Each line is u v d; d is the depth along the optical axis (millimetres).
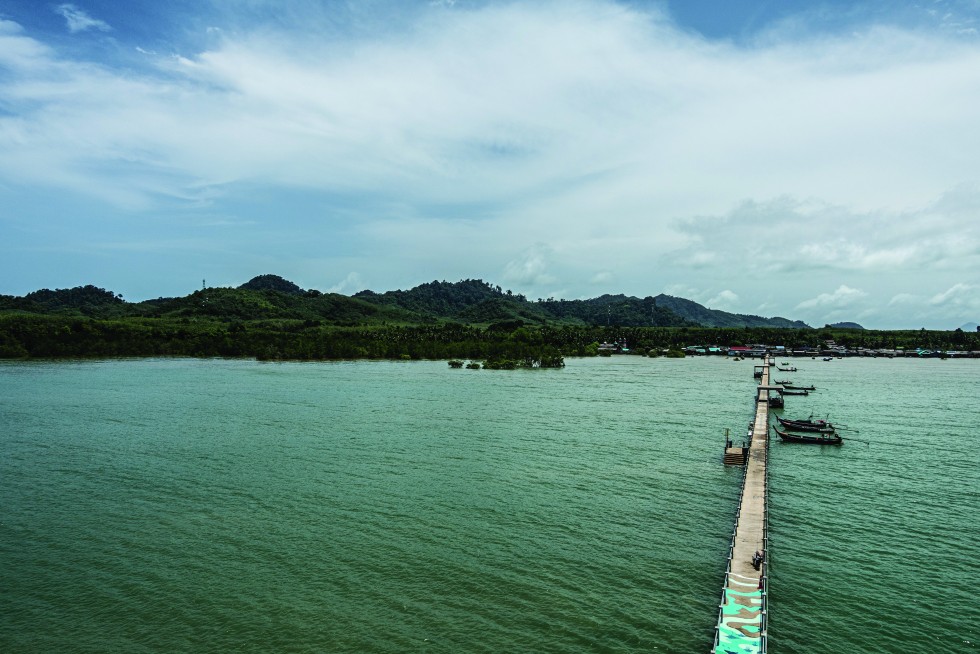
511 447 85625
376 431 96438
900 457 84375
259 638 37375
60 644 36688
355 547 50062
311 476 69938
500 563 47375
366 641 37094
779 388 134375
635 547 50594
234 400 130000
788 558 49156
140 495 62812
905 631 38688
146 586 43531
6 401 126312
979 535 54250
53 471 71625
